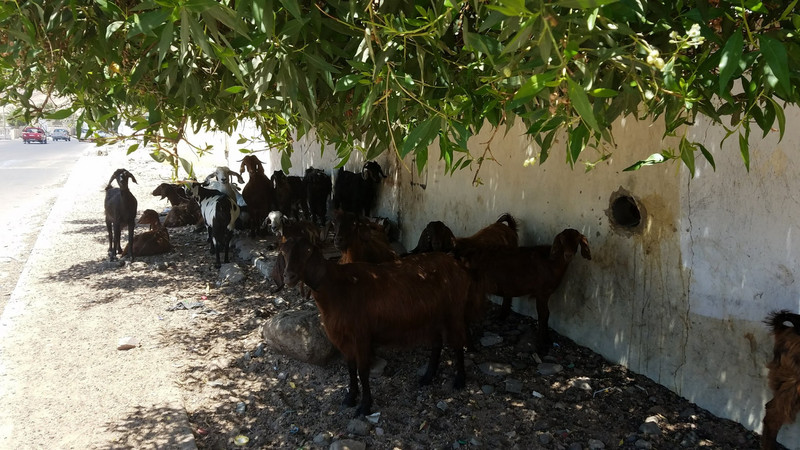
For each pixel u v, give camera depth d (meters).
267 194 9.31
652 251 4.38
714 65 1.66
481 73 2.09
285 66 1.83
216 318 6.34
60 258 8.87
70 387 4.75
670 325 4.30
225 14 1.40
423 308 4.28
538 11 1.17
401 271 4.32
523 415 4.18
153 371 5.06
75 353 5.43
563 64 1.27
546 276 4.88
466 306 4.82
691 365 4.16
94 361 5.26
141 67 2.12
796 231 3.38
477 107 2.16
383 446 3.89
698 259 4.02
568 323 5.33
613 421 4.05
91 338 5.80
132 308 6.68
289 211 10.12
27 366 5.14
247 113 2.83
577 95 1.17
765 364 3.64
